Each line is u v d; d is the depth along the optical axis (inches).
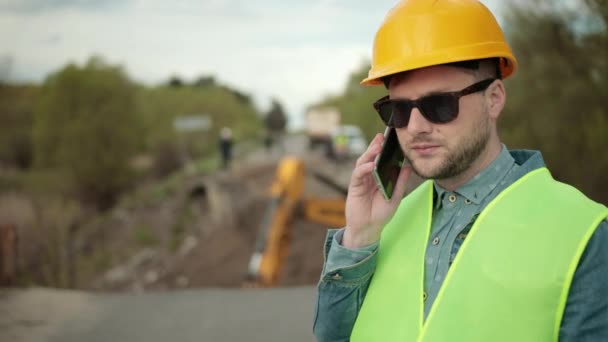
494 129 69.4
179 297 264.8
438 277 66.4
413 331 65.4
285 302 247.9
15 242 288.8
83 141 1129.4
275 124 3934.5
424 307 66.1
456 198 69.4
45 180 1086.4
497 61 70.5
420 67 66.4
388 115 73.0
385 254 73.4
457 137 65.7
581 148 443.5
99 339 214.8
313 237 660.7
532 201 63.6
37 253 486.3
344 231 76.0
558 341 58.7
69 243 511.5
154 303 256.5
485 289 61.2
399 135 69.3
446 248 67.4
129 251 799.7
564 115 444.1
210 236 778.2
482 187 67.6
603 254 58.3
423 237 70.1
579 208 61.0
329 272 72.4
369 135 424.8
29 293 270.4
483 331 60.1
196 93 2148.1
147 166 1485.0
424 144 66.8
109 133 1152.8
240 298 258.4
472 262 63.1
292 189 417.1
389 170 71.6
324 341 75.8
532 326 58.4
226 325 223.5
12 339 213.2
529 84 455.5
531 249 60.4
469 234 64.8
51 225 518.3
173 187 1107.3
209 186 994.1
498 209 64.7
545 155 460.8
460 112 65.7
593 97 434.6
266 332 213.0
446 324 62.3
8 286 284.2
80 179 1124.5
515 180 66.8
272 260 371.9
